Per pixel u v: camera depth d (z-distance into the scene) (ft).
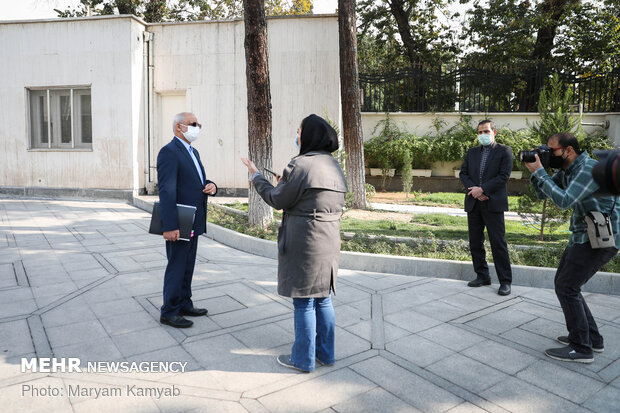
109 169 35.65
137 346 10.82
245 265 18.70
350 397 8.76
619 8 54.65
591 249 10.11
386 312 13.58
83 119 36.11
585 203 10.12
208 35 35.58
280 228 9.80
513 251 18.66
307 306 9.63
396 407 8.43
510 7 54.49
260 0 22.70
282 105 34.94
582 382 9.50
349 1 29.91
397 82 47.44
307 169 9.21
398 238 21.08
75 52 35.24
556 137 10.44
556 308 14.11
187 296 12.87
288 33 34.35
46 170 36.65
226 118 35.88
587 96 45.88
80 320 12.35
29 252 19.75
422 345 11.27
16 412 7.95
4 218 27.45
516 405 8.58
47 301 13.76
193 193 12.31
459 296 15.19
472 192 15.30
